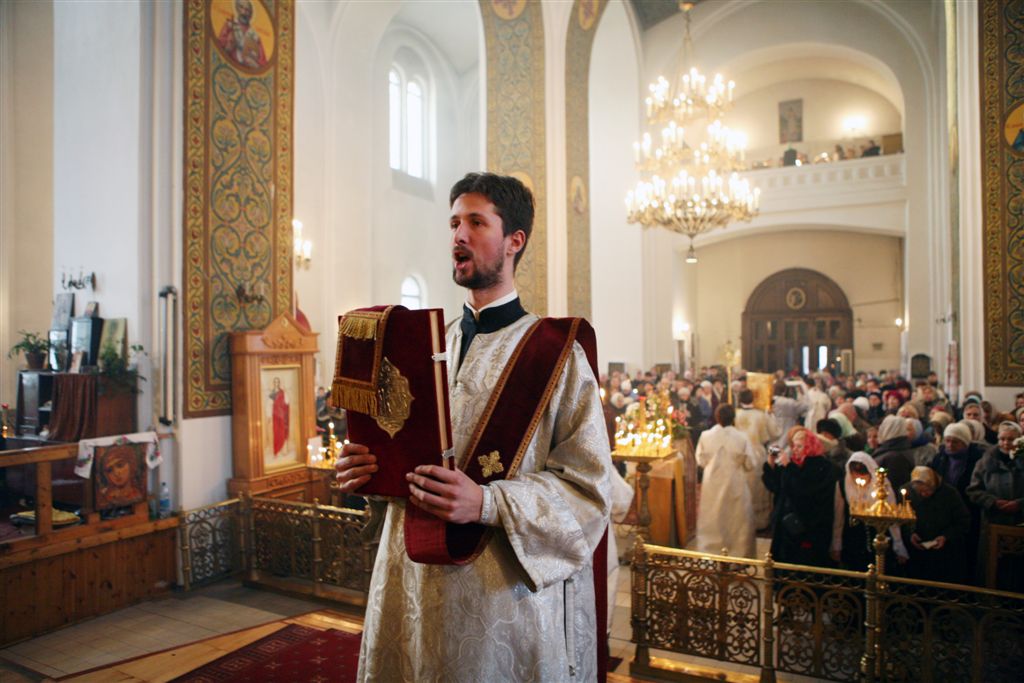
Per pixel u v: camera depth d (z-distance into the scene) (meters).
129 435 5.52
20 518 5.07
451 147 18.73
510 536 1.32
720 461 6.45
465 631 1.38
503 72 9.64
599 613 1.69
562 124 9.38
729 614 4.32
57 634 4.86
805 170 18.83
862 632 4.39
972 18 6.89
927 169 17.05
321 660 4.28
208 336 6.21
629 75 17.52
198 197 6.16
